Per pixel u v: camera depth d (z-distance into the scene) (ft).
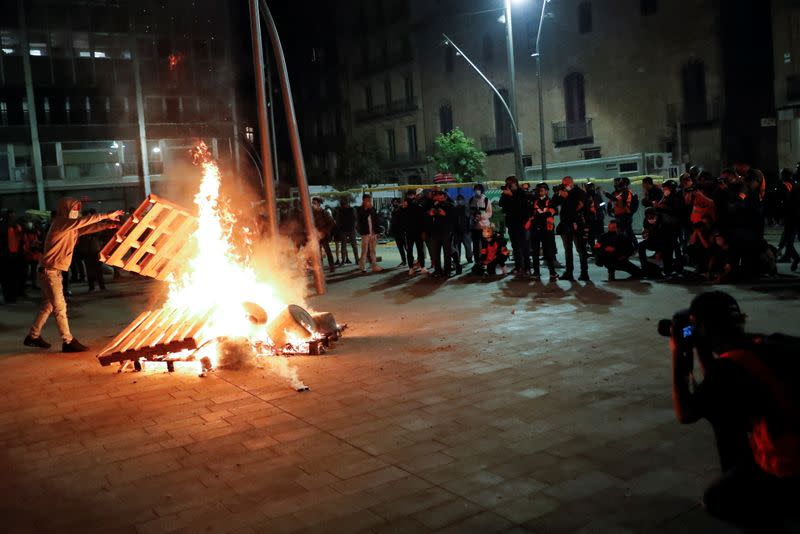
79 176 152.66
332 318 27.84
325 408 19.20
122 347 24.95
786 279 36.29
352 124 191.31
